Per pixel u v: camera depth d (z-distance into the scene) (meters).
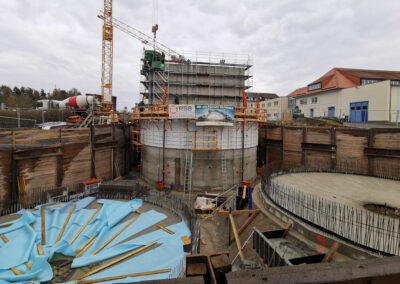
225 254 2.15
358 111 40.81
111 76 54.97
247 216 16.06
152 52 43.81
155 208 19.16
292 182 18.09
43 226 14.73
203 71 47.94
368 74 49.34
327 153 29.28
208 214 20.67
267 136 36.22
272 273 1.98
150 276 10.56
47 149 20.66
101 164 27.64
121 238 14.24
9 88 116.94
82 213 16.80
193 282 1.89
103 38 53.91
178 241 13.80
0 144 20.16
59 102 55.12
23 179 18.89
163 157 27.92
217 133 26.89
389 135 24.55
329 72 54.44
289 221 12.08
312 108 53.34
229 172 27.67
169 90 46.84
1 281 9.71
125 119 37.31
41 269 10.70
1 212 17.12
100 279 10.36
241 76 48.84
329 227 10.52
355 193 15.31
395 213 11.89
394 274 2.01
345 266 2.04
